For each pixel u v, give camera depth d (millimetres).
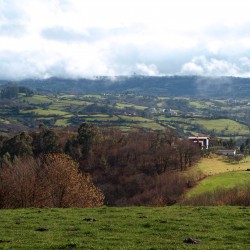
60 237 26031
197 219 32156
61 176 53438
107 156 148125
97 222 31109
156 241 24891
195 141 195500
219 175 113375
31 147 143125
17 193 50125
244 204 59844
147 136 170375
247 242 25047
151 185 123500
